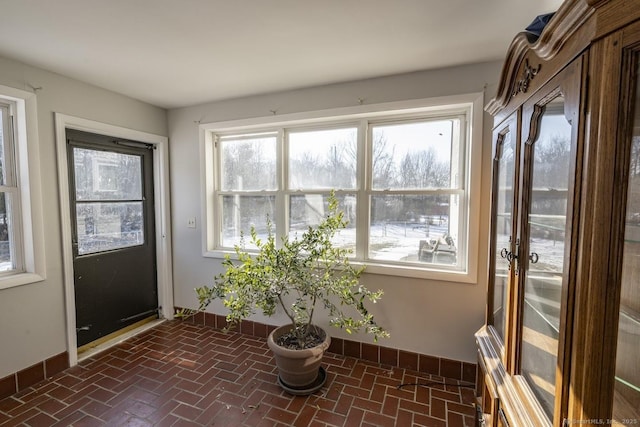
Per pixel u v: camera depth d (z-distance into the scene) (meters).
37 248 2.09
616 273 0.62
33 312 2.08
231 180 3.02
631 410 0.65
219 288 2.12
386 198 2.42
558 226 0.89
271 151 2.82
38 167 2.08
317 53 1.87
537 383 0.98
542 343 0.98
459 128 2.21
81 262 2.47
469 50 1.83
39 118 2.09
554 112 0.88
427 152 2.30
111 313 2.74
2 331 1.93
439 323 2.21
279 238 2.77
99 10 1.42
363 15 1.47
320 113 2.44
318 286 2.09
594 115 0.64
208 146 2.97
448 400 1.95
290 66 2.06
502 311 1.36
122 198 2.80
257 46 1.78
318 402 1.92
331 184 2.60
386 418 1.79
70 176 2.38
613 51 0.60
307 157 2.67
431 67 2.07
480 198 2.05
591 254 0.65
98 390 2.02
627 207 0.62
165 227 3.10
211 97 2.72
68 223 2.28
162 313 3.19
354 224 2.51
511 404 1.02
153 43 1.74
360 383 2.12
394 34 1.65
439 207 2.28
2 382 1.92
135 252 2.94
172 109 3.05
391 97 2.22
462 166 2.21
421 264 2.33
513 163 1.17
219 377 2.17
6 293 1.95
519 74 1.10
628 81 0.59
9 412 1.81
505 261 1.31
